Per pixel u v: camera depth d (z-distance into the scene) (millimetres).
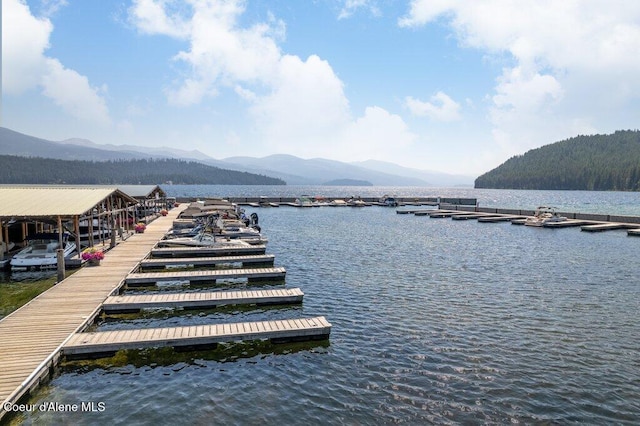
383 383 12641
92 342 13961
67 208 26094
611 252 35719
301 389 12281
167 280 23531
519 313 19078
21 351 13180
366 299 21203
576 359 14359
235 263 29312
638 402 11734
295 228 51906
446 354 14656
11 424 10398
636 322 17984
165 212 59719
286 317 18516
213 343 14867
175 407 11266
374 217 68438
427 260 31609
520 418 10867
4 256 28109
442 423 10625
